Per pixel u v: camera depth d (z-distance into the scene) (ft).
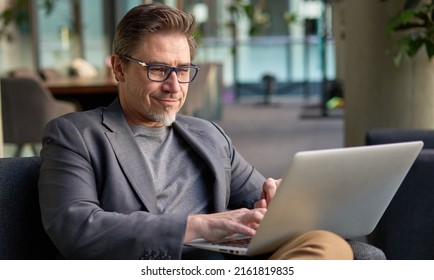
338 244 8.00
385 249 12.92
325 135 40.09
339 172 8.14
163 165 9.55
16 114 27.91
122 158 9.11
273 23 64.75
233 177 10.44
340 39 49.14
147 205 9.05
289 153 34.12
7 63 49.34
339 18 48.21
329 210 8.51
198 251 9.11
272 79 59.82
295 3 64.28
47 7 50.78
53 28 53.47
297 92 65.16
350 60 19.65
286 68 65.21
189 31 9.46
